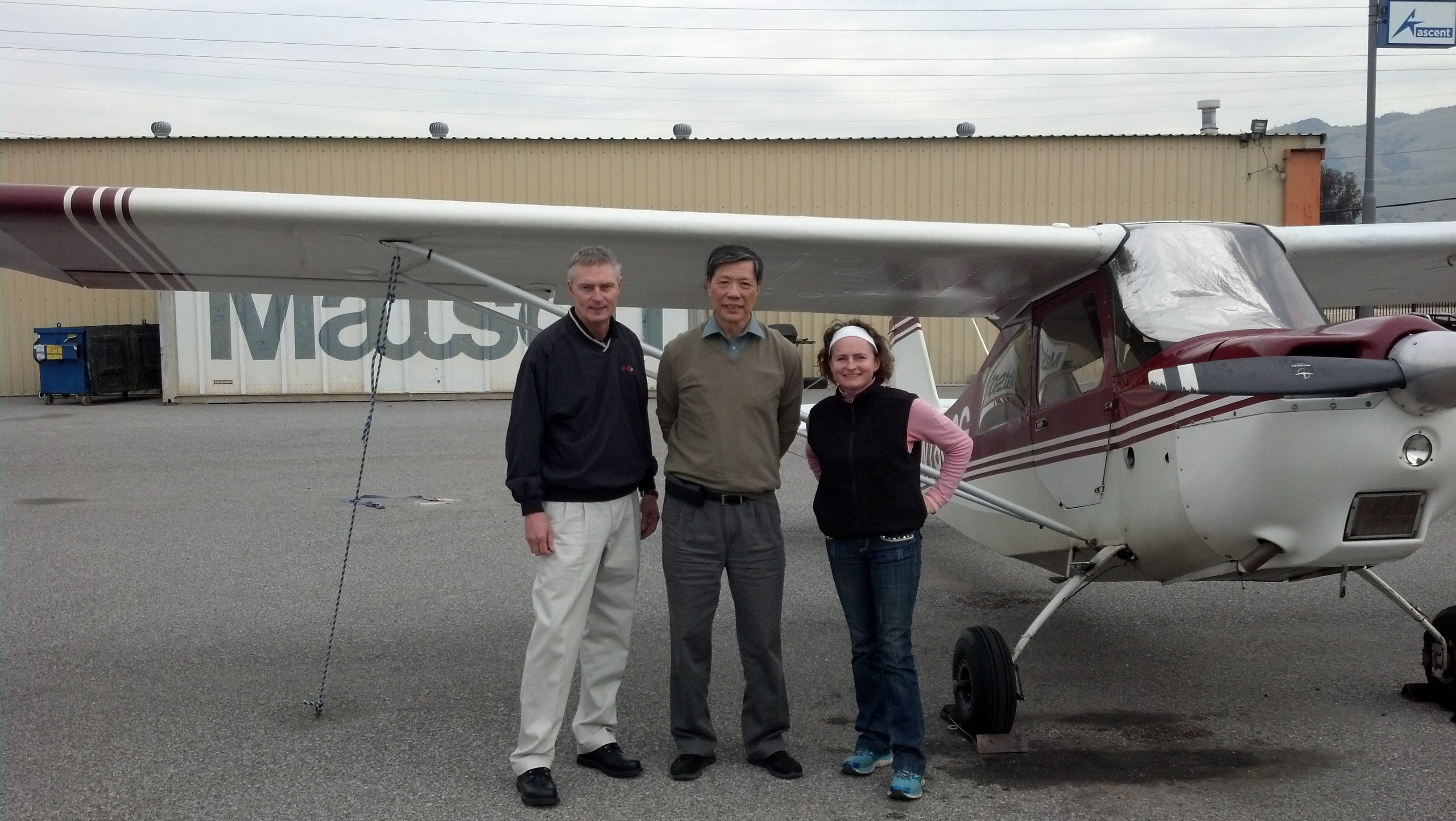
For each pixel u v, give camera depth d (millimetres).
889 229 3990
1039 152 18922
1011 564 6242
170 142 18516
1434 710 3750
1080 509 4000
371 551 6465
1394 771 3211
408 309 16719
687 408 3135
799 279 4680
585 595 3082
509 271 4379
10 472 9609
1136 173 18875
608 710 3244
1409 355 2938
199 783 3127
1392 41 13734
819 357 3180
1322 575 3674
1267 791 3080
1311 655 4430
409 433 12555
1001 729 3387
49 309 19047
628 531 3201
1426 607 5176
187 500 8227
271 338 16531
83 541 6723
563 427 3074
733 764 3293
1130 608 5227
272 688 4000
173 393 16438
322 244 3914
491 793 3068
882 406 3039
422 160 18781
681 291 5008
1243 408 3141
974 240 3957
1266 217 18828
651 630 4852
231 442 11758
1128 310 3764
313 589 5523
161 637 4668
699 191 19094
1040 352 4453
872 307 5359
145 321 19141
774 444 3174
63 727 3590
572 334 3094
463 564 6098
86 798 3020
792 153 19078
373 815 2916
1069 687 4062
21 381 19047
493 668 4262
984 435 4953
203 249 3992
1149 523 3545
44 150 18406
